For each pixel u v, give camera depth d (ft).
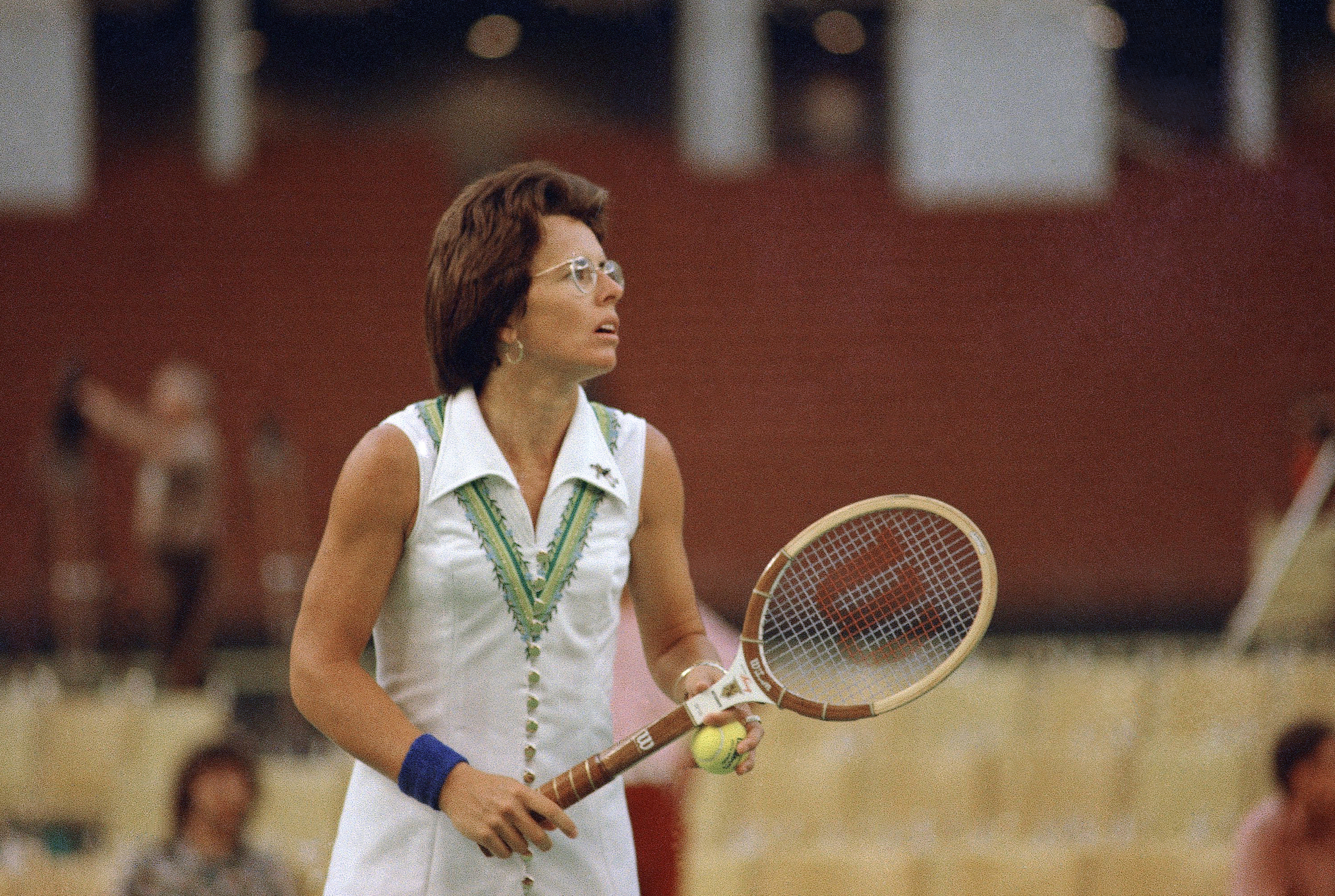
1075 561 95.09
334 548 15.10
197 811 34.06
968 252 97.09
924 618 16.75
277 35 99.91
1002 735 47.78
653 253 96.58
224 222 93.81
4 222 93.15
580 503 15.60
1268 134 97.30
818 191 97.50
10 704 47.78
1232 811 41.55
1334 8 96.99
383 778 15.44
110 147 96.78
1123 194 97.14
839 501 95.86
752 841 38.37
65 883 35.14
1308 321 96.02
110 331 92.63
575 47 101.24
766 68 100.27
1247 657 58.29
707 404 95.96
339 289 93.91
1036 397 96.22
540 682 15.24
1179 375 96.12
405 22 100.89
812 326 96.53
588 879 15.51
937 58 97.91
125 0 97.04
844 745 44.52
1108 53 97.30
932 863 34.60
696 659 16.47
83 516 83.41
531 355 15.35
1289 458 95.35
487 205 15.42
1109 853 35.06
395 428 15.28
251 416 92.53
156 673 71.36
